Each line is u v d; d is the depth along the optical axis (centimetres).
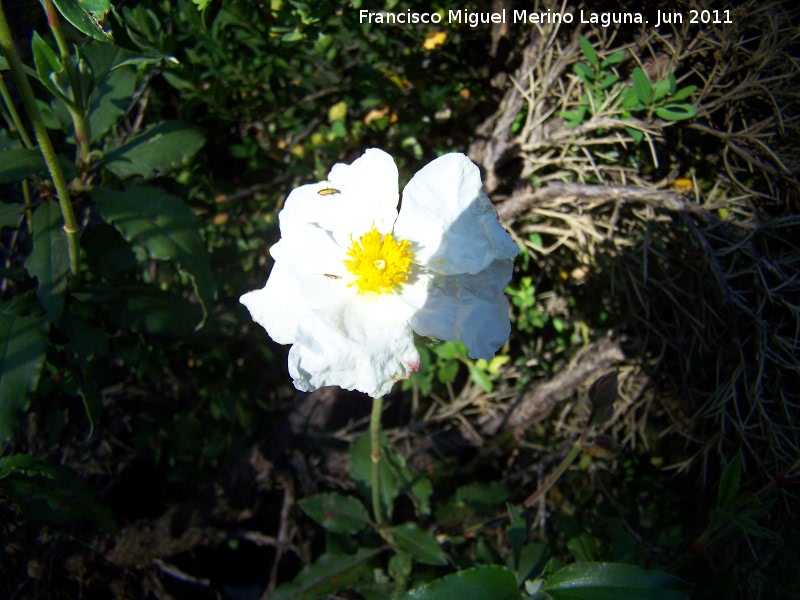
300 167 20
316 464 22
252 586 22
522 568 15
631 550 17
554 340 22
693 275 17
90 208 19
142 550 20
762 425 17
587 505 21
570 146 18
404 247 12
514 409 22
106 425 21
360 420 23
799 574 17
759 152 16
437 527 20
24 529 18
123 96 15
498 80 19
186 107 19
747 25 15
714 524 14
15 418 13
